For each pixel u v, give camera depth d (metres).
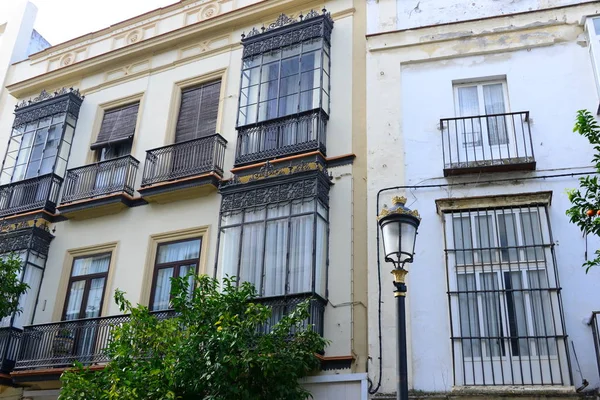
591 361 8.53
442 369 9.02
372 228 10.45
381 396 9.13
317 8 13.22
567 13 11.09
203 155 12.45
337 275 10.35
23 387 12.10
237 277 10.60
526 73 10.88
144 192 12.66
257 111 12.28
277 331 8.57
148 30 15.62
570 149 10.05
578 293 8.98
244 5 14.48
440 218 10.02
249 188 11.23
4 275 11.05
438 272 9.66
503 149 10.42
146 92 14.49
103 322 11.75
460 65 11.29
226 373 7.97
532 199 9.64
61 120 14.85
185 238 12.20
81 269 13.09
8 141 15.40
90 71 15.58
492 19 11.42
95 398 8.38
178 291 9.05
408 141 10.89
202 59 14.12
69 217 13.59
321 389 9.57
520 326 8.96
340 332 9.91
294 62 12.38
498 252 9.48
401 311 6.75
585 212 7.54
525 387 8.54
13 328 12.39
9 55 17.59
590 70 10.57
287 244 10.48
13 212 14.13
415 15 12.26
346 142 11.45
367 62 11.91
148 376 8.12
